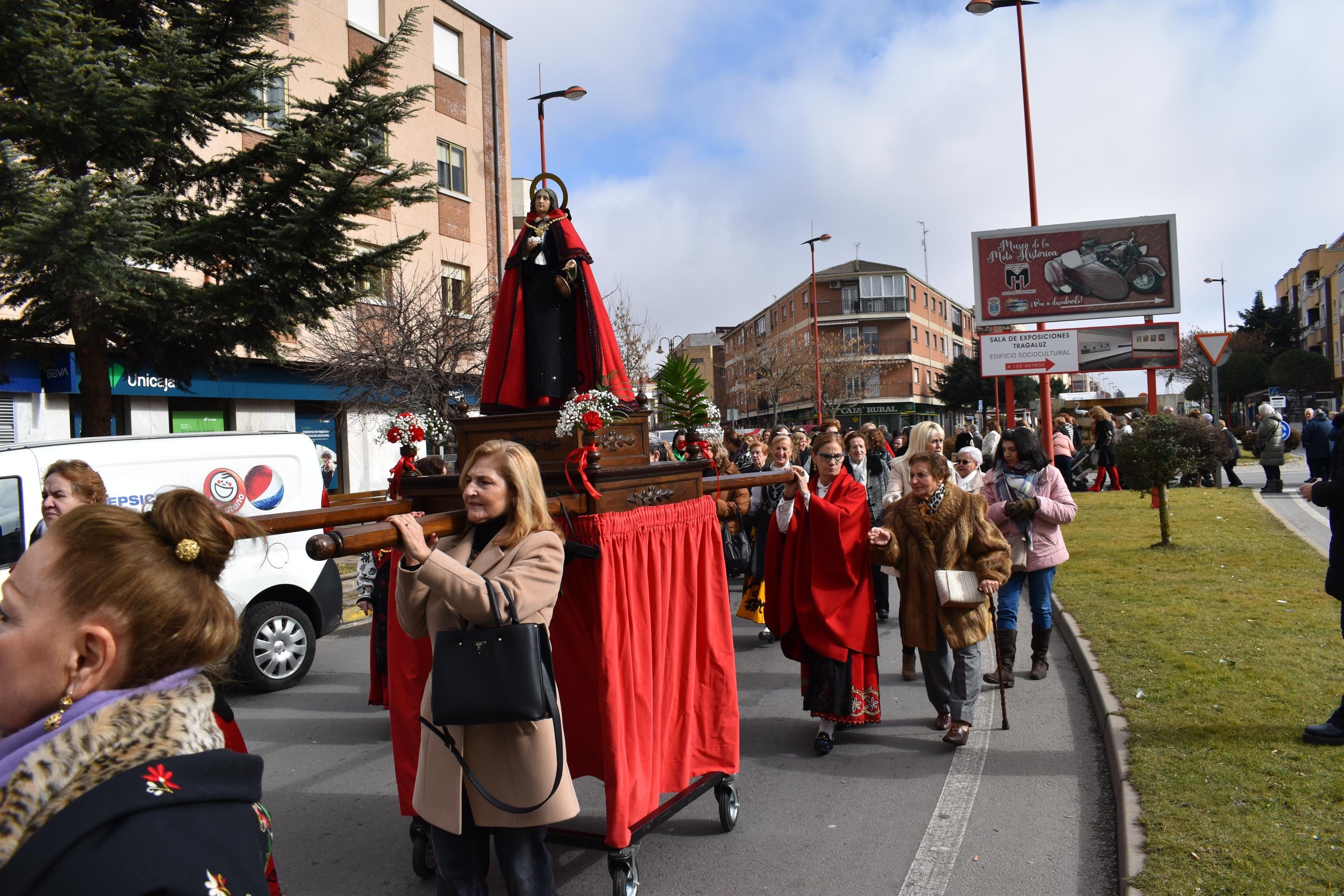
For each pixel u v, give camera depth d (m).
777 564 5.51
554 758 2.69
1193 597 7.79
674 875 3.80
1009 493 6.36
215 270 10.53
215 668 1.40
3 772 1.16
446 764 2.72
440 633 2.60
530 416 3.66
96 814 1.07
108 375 10.23
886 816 4.33
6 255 7.81
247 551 7.16
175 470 7.04
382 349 14.30
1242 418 54.25
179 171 9.97
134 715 1.20
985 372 21.34
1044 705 5.86
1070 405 45.41
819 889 3.62
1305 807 3.65
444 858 2.82
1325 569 8.79
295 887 3.86
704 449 4.22
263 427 17.55
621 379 4.16
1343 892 3.00
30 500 6.27
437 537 3.01
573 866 3.94
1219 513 13.61
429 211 20.91
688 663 3.93
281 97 16.98
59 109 8.38
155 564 1.29
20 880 1.04
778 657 7.72
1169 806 3.75
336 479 19.30
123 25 9.91
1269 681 5.30
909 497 5.48
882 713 6.02
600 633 3.37
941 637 5.34
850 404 51.97
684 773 3.88
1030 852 3.85
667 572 3.78
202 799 1.17
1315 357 46.78
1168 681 5.44
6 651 1.25
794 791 4.71
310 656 7.44
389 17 20.06
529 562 2.72
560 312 4.21
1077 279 20.98
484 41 22.97
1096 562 9.93
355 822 4.58
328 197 9.84
